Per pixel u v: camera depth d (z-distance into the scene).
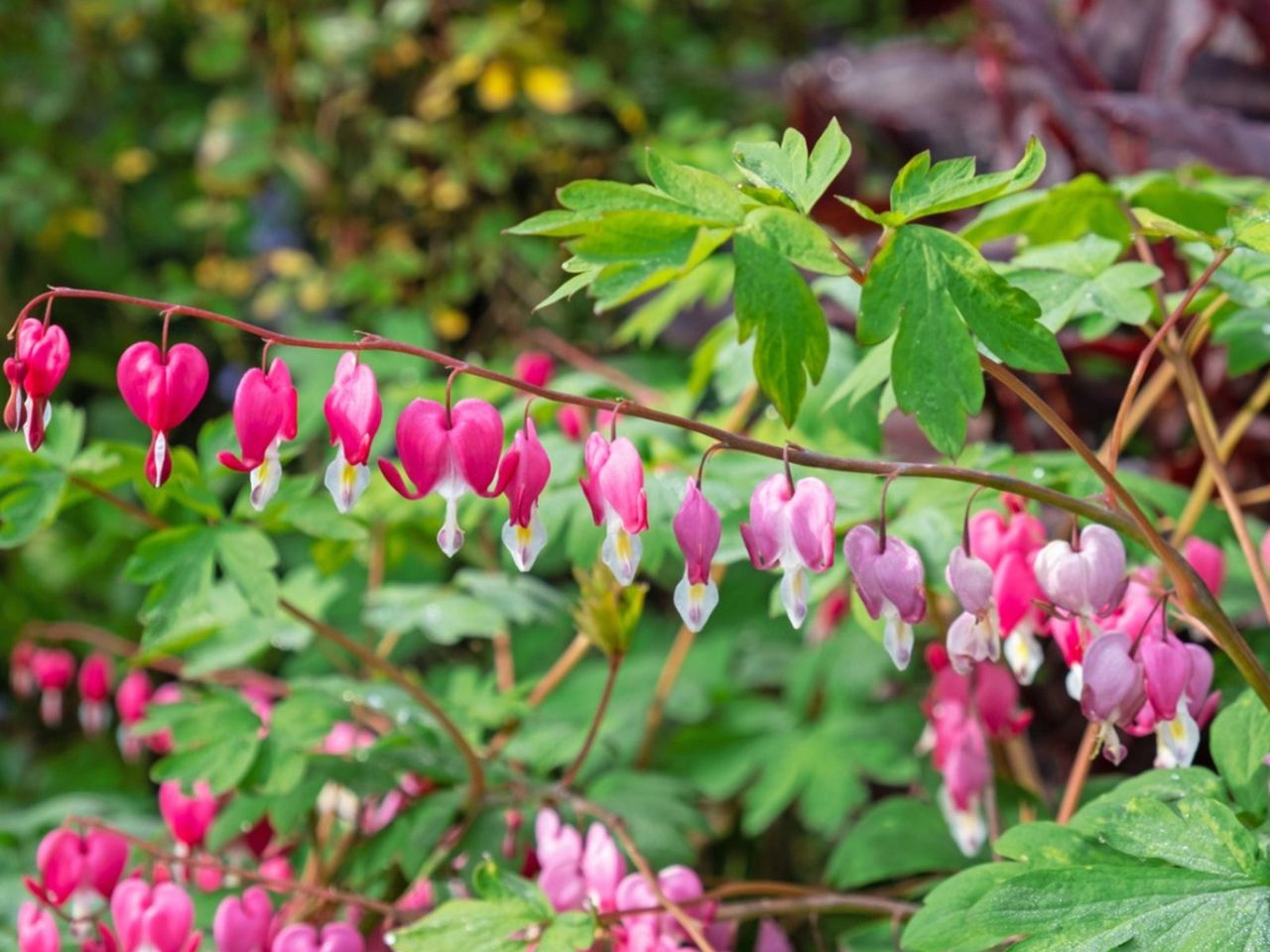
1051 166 1.37
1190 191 0.98
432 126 2.03
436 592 1.16
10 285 2.20
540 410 1.07
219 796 1.04
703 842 1.25
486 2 2.09
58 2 2.28
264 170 2.10
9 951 1.08
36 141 2.23
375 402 0.82
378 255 2.01
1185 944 0.81
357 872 1.01
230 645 1.13
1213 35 1.41
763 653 1.42
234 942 0.93
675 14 2.31
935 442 0.80
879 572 0.82
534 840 1.01
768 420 1.08
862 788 1.20
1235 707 0.90
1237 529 0.91
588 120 2.14
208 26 2.26
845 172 1.48
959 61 1.57
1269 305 0.95
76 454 1.01
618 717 1.18
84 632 1.17
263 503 0.82
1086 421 1.23
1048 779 1.13
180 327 2.15
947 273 0.80
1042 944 0.83
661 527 1.00
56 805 1.22
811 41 2.34
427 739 1.04
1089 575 0.83
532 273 1.99
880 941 1.00
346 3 2.15
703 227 0.79
